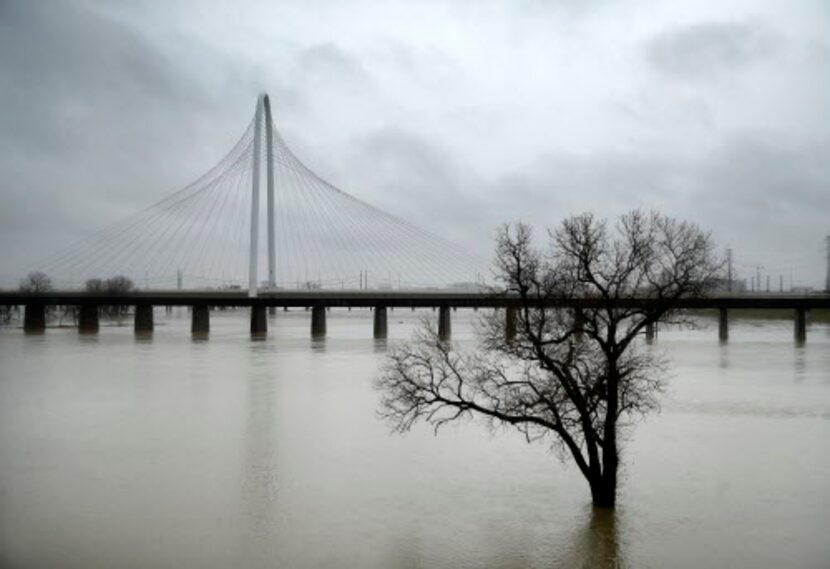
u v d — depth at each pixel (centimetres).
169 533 2766
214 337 11944
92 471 3512
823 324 17550
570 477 3394
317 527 2823
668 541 2677
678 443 3988
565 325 3025
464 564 2517
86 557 2556
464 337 12031
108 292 13712
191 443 4038
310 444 4000
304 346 10088
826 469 3503
